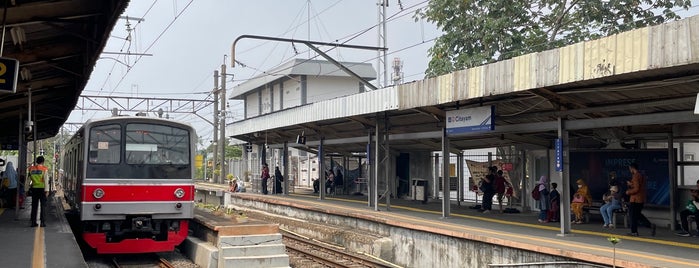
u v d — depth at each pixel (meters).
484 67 12.17
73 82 16.03
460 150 21.02
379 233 15.73
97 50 11.34
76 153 14.66
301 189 36.12
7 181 19.41
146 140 13.21
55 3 9.38
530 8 21.73
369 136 19.92
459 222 14.84
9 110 18.86
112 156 12.91
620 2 19.84
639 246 10.62
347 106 18.11
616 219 13.98
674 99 10.34
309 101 40.16
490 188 18.05
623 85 10.38
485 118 13.62
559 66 10.33
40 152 48.91
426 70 23.17
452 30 22.06
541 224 14.40
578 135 15.55
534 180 17.61
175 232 13.56
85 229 12.82
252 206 27.09
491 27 20.69
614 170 14.69
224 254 11.90
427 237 13.45
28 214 17.39
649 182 13.94
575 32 20.42
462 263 12.19
